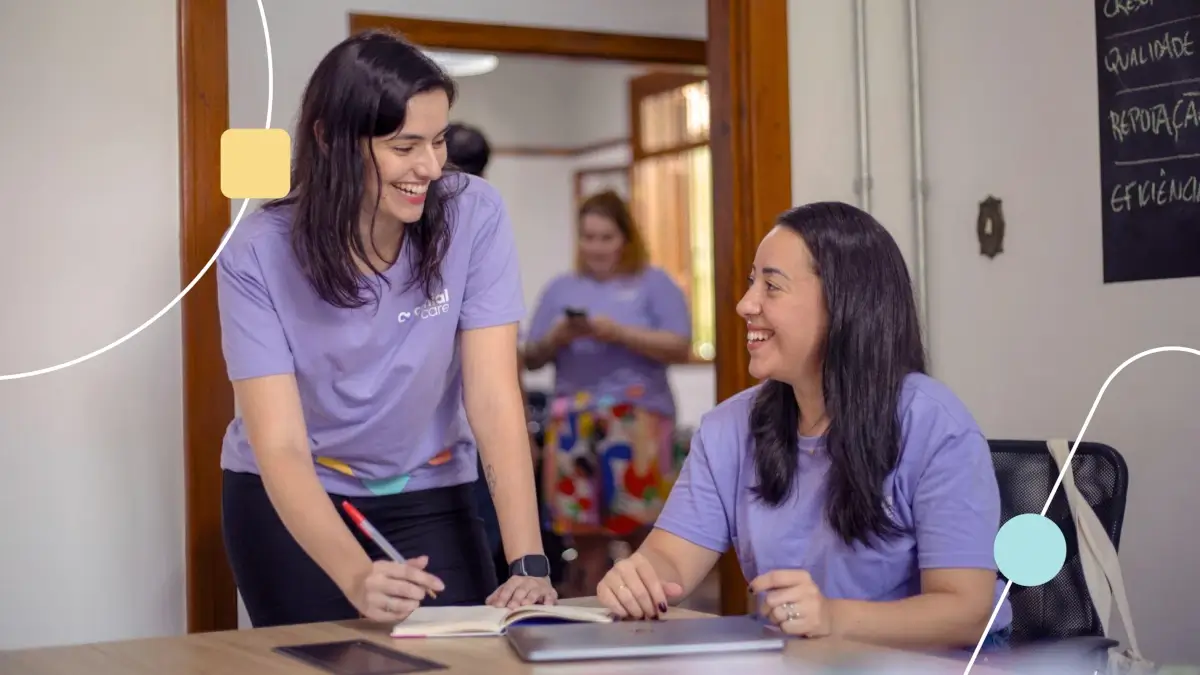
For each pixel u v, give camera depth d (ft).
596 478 14.26
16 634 8.58
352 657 4.35
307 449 5.89
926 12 10.50
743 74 10.24
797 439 5.86
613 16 14.03
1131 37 8.71
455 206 6.20
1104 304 8.95
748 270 10.28
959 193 10.19
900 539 5.63
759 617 5.02
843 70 10.54
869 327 5.60
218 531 8.89
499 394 6.31
